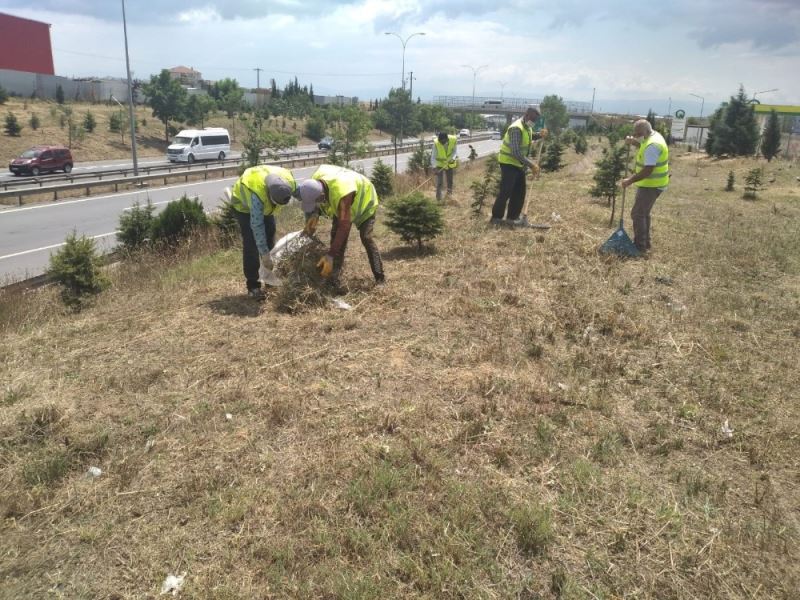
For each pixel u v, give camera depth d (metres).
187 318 6.10
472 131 90.12
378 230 10.34
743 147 33.44
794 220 11.45
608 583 2.70
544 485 3.35
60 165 31.83
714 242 9.12
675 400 4.31
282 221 12.12
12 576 2.77
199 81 88.38
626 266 7.66
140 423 4.03
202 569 2.79
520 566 2.80
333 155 25.72
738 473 3.51
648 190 8.03
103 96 63.03
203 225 11.58
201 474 3.45
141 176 27.25
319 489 3.29
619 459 3.59
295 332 5.54
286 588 2.66
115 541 2.98
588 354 5.05
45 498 3.29
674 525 3.04
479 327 5.61
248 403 4.24
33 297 7.90
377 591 2.63
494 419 4.01
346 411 4.11
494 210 9.95
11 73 55.47
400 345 5.21
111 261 11.22
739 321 5.78
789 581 2.71
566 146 39.41
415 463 3.53
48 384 4.62
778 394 4.40
